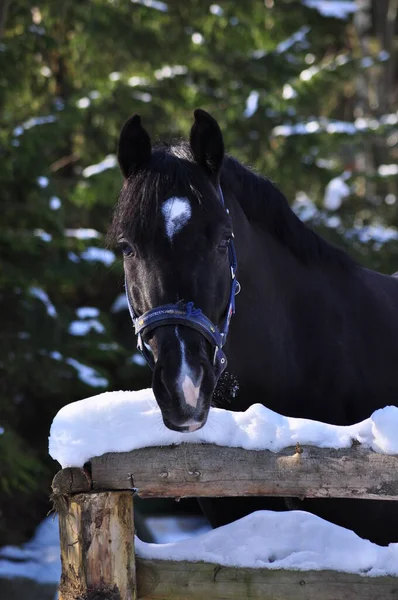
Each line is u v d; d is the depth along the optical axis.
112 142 12.95
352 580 3.42
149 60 12.80
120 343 12.28
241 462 3.38
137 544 3.56
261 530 3.58
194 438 3.42
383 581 3.40
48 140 10.31
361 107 17.36
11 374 10.36
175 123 13.46
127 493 3.45
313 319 4.42
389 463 3.31
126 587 3.42
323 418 4.33
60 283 11.41
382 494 3.31
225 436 3.42
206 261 3.61
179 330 3.50
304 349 4.39
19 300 10.39
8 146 10.09
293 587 3.43
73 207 12.49
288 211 4.47
